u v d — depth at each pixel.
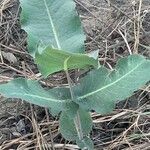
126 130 0.75
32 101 0.53
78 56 0.50
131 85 0.55
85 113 0.62
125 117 0.77
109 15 0.99
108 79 0.57
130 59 0.56
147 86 0.82
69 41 0.61
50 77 0.84
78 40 0.61
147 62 0.55
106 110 0.57
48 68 0.54
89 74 0.59
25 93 0.54
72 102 0.58
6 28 0.97
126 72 0.56
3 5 1.01
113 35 0.94
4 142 0.75
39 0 0.62
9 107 0.81
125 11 0.99
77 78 0.83
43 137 0.75
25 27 0.61
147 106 0.79
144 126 0.77
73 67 0.55
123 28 0.95
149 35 0.93
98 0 1.02
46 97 0.56
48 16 0.62
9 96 0.52
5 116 0.80
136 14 0.97
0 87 0.53
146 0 1.01
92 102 0.57
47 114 0.77
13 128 0.78
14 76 0.86
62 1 0.62
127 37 0.93
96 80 0.58
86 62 0.53
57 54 0.50
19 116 0.80
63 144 0.74
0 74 0.87
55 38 0.61
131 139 0.74
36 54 0.51
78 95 0.59
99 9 1.00
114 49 0.91
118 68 0.57
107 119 0.77
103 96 0.57
